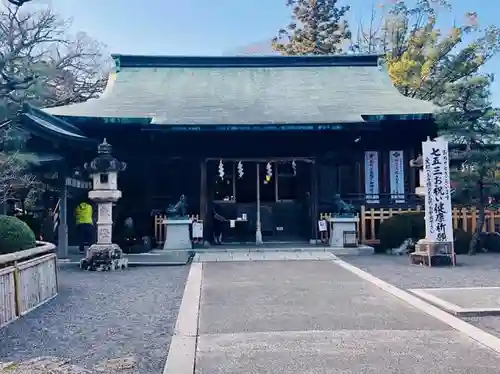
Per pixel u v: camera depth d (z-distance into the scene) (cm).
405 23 3144
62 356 479
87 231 1527
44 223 1434
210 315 642
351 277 962
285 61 2233
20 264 662
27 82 959
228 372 429
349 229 1436
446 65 2756
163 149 1714
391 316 628
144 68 2198
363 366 439
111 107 1748
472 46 2670
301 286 860
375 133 1727
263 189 1769
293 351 485
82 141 1317
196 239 1544
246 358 466
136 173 1716
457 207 1470
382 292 796
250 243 1608
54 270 809
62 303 740
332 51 3716
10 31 1309
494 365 441
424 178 1165
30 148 1255
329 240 1516
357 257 1326
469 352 479
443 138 1280
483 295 755
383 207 1612
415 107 1731
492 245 1444
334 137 1700
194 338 536
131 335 556
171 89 2020
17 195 1394
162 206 1709
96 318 639
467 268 1090
